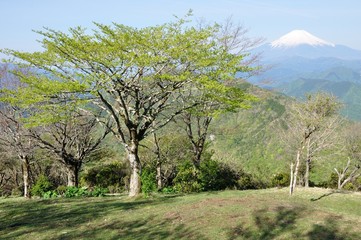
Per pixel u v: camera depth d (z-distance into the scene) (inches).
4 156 1258.6
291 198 719.7
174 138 1282.0
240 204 594.2
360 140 1323.8
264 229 464.8
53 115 663.8
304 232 452.1
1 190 1434.5
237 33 935.7
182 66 682.8
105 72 620.1
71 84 581.6
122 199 757.3
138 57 576.1
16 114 965.8
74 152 1227.9
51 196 895.7
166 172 1284.4
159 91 701.9
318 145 1032.2
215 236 449.7
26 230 541.3
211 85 604.4
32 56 620.7
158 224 520.4
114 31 617.6
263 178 1429.6
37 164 1364.4
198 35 623.2
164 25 652.1
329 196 738.8
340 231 456.1
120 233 494.6
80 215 620.7
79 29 618.2
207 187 964.6
